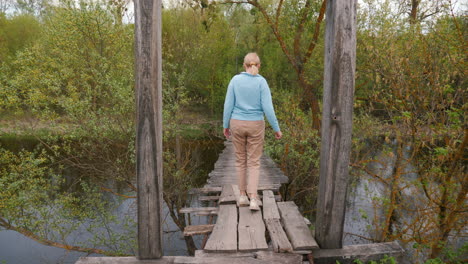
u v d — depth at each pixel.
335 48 2.23
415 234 4.64
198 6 9.34
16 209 6.03
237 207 3.54
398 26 6.08
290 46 11.75
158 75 2.19
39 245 6.68
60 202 6.31
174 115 7.46
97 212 6.76
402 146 4.79
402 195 5.20
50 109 6.55
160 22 2.16
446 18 4.43
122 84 6.39
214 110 19.50
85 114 6.50
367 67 5.62
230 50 19.33
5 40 21.08
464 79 3.90
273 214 3.27
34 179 6.30
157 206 2.33
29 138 11.11
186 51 10.15
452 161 4.11
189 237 6.22
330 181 2.41
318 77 10.58
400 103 4.48
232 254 2.44
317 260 2.42
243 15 16.81
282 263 2.29
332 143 2.35
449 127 4.04
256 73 2.99
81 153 7.08
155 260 2.37
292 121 7.86
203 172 10.64
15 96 6.16
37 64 6.70
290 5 10.12
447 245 4.56
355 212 6.82
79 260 2.38
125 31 7.01
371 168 6.45
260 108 3.05
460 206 3.91
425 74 4.15
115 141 7.05
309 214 7.32
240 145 3.26
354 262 2.42
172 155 7.48
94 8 6.50
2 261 5.98
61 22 6.52
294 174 7.57
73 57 6.60
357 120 6.54
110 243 6.27
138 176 2.28
